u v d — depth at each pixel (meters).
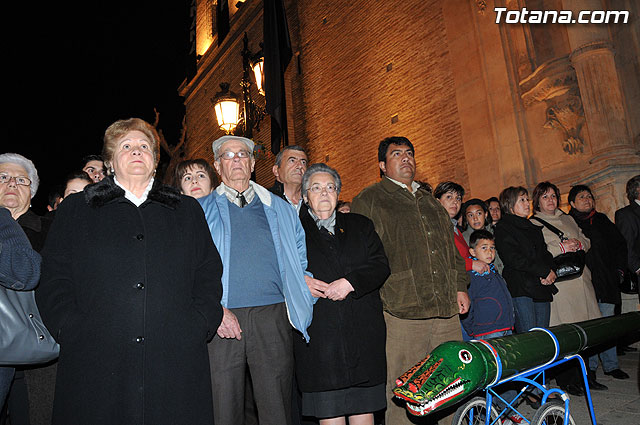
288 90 12.69
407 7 9.50
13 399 2.69
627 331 3.57
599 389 4.49
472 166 8.11
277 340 2.71
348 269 3.00
